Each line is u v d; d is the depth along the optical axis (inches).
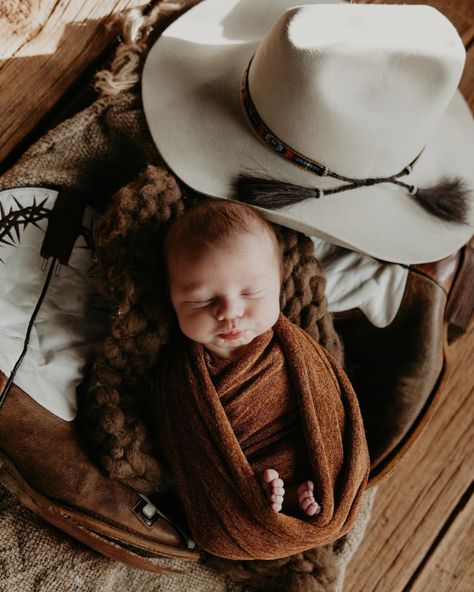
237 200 37.6
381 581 48.9
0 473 37.4
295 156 36.4
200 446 34.4
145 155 41.1
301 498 33.4
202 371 34.4
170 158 38.3
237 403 34.8
